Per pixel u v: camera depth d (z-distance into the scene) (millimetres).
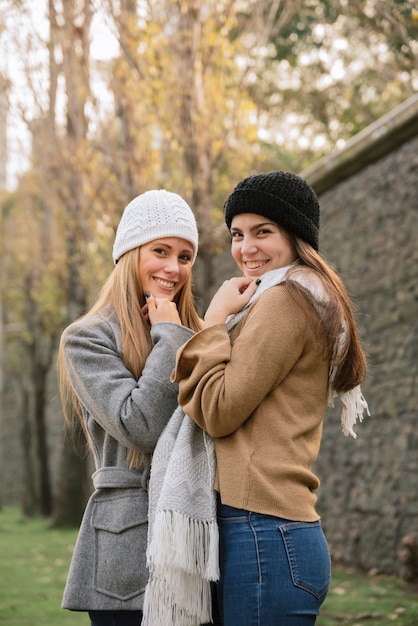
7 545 11258
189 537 2219
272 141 16109
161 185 9508
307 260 2379
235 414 2209
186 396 2318
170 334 2586
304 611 2166
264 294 2326
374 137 7652
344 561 7906
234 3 8531
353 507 7816
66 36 10703
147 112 9203
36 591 7297
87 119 10883
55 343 17094
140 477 2543
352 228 8211
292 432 2254
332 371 2371
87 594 2527
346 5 10180
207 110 8570
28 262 17266
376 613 5441
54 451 20016
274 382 2254
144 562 2488
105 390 2531
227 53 8562
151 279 2756
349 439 7988
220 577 2238
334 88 15195
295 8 10531
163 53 8539
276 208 2375
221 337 2312
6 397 26297
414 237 7152
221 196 9203
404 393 7137
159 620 2234
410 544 6574
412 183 7242
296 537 2182
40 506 16875
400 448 7121
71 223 12000
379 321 7605
